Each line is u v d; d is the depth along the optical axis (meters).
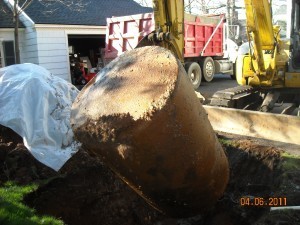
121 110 3.23
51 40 15.35
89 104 3.58
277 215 4.18
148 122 3.05
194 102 3.36
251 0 7.14
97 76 4.05
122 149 3.13
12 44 15.07
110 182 5.41
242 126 6.25
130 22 13.65
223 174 3.89
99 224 5.08
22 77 6.50
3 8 15.65
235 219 4.82
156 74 3.44
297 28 7.49
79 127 3.40
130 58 3.89
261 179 5.49
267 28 7.40
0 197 4.63
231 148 6.15
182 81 3.29
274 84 7.93
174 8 7.04
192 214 4.09
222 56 17.55
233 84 16.14
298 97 8.12
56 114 6.25
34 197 5.01
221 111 6.48
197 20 15.09
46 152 5.77
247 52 8.55
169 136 3.12
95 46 20.31
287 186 4.88
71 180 5.38
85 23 16.44
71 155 5.81
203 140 3.38
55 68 15.59
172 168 3.25
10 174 5.42
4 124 6.00
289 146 6.37
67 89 6.97
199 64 16.09
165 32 6.68
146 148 3.11
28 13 15.00
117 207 5.17
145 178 3.28
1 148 5.82
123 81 3.57
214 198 3.98
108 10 19.02
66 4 16.41
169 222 4.94
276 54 7.73
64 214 5.04
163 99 3.12
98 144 3.24
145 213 5.07
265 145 6.09
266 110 7.96
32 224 4.02
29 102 6.20
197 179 3.48
